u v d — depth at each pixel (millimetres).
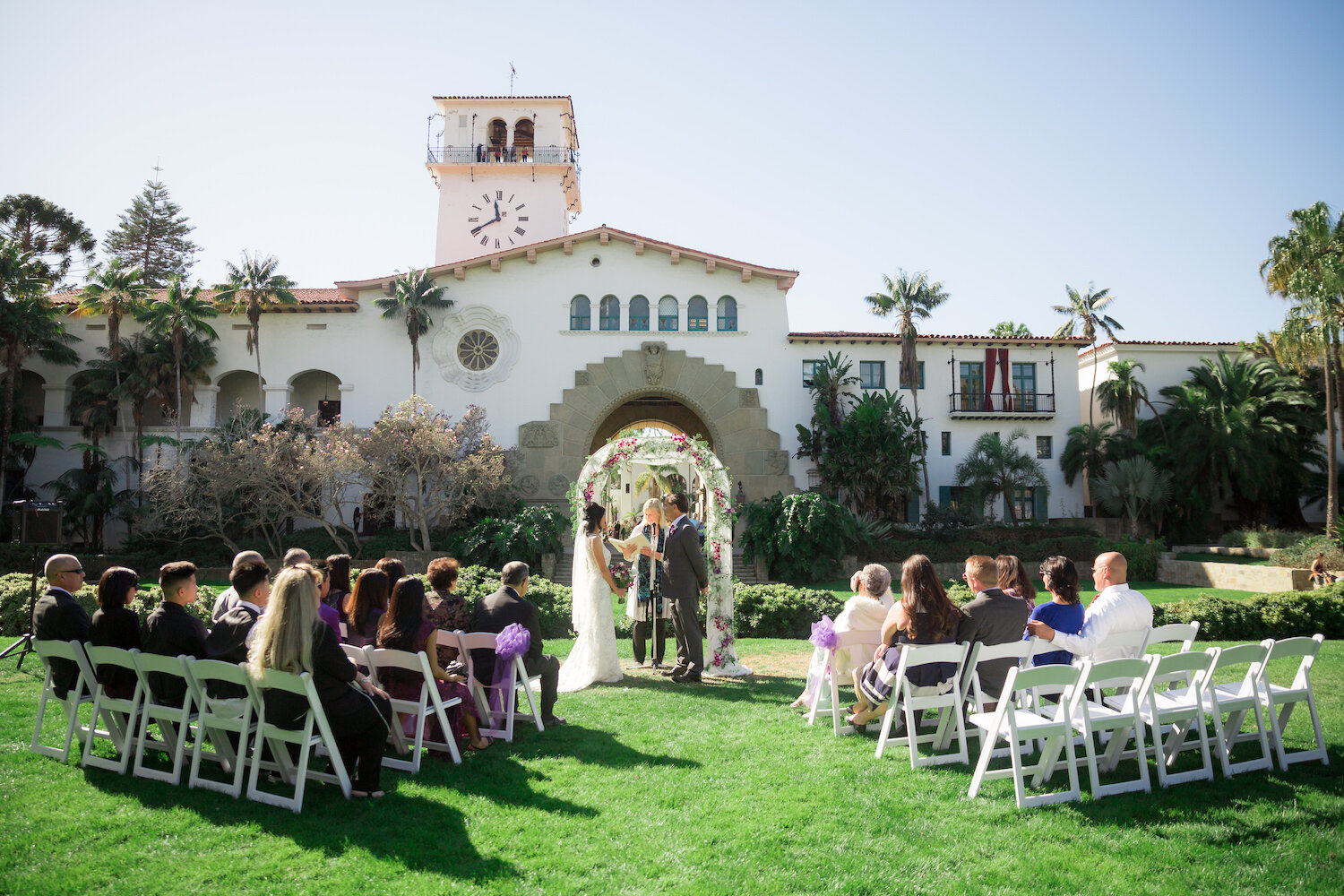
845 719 7316
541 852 4500
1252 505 39250
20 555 29156
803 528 29562
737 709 7887
